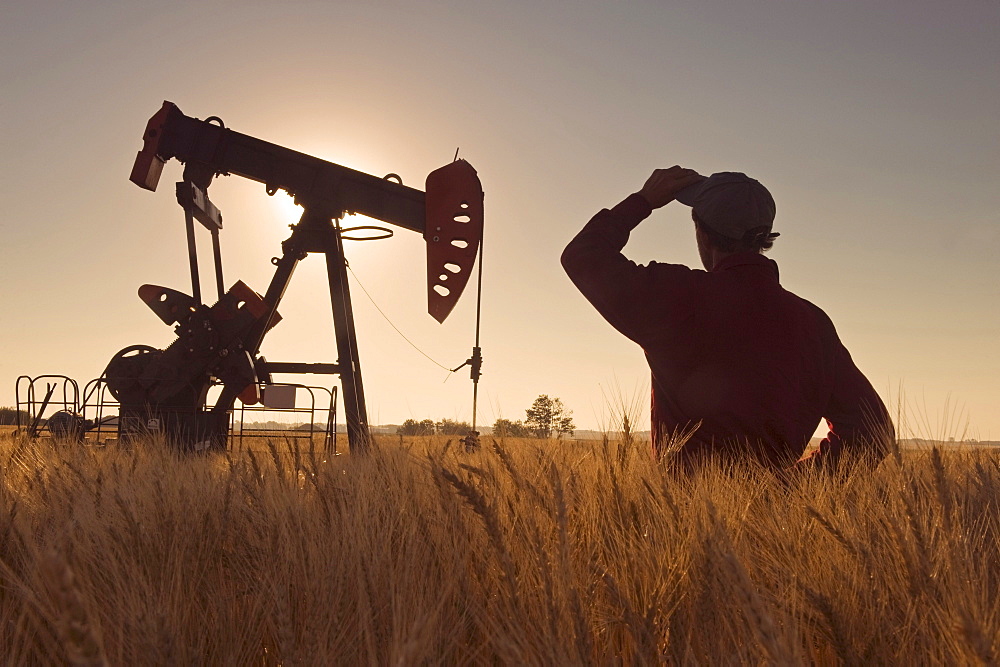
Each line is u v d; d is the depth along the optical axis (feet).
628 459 9.80
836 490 8.75
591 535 7.68
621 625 6.03
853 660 5.18
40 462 14.74
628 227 10.42
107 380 32.68
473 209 32.04
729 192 9.90
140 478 11.61
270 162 33.91
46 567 2.47
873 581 6.27
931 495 7.40
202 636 5.92
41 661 5.69
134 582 6.26
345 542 7.39
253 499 9.43
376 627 5.82
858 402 10.11
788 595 6.09
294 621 6.32
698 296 9.47
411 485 10.33
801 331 9.72
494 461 10.44
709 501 6.61
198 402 33.30
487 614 6.05
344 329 34.37
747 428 9.46
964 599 5.33
